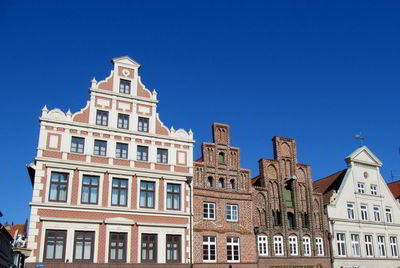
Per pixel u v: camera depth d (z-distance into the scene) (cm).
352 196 4594
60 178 3209
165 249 3350
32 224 3000
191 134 3788
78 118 3412
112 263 3134
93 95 3531
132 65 3784
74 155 3297
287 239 3975
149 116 3691
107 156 3397
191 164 3688
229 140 3984
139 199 3394
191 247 3438
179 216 3484
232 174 3894
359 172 4781
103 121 3509
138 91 3725
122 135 3512
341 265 4181
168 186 3550
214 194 3731
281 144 4328
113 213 3262
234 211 3803
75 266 3027
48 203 3080
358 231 4456
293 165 4291
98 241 3150
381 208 4750
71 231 3095
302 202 4234
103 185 3309
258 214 3938
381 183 4897
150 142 3600
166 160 3622
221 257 3566
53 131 3297
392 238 4719
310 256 4034
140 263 3222
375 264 4422
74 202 3177
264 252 3828
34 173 3375
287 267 3856
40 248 2978
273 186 4131
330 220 4312
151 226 3350
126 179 3412
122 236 3253
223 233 3653
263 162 4153
